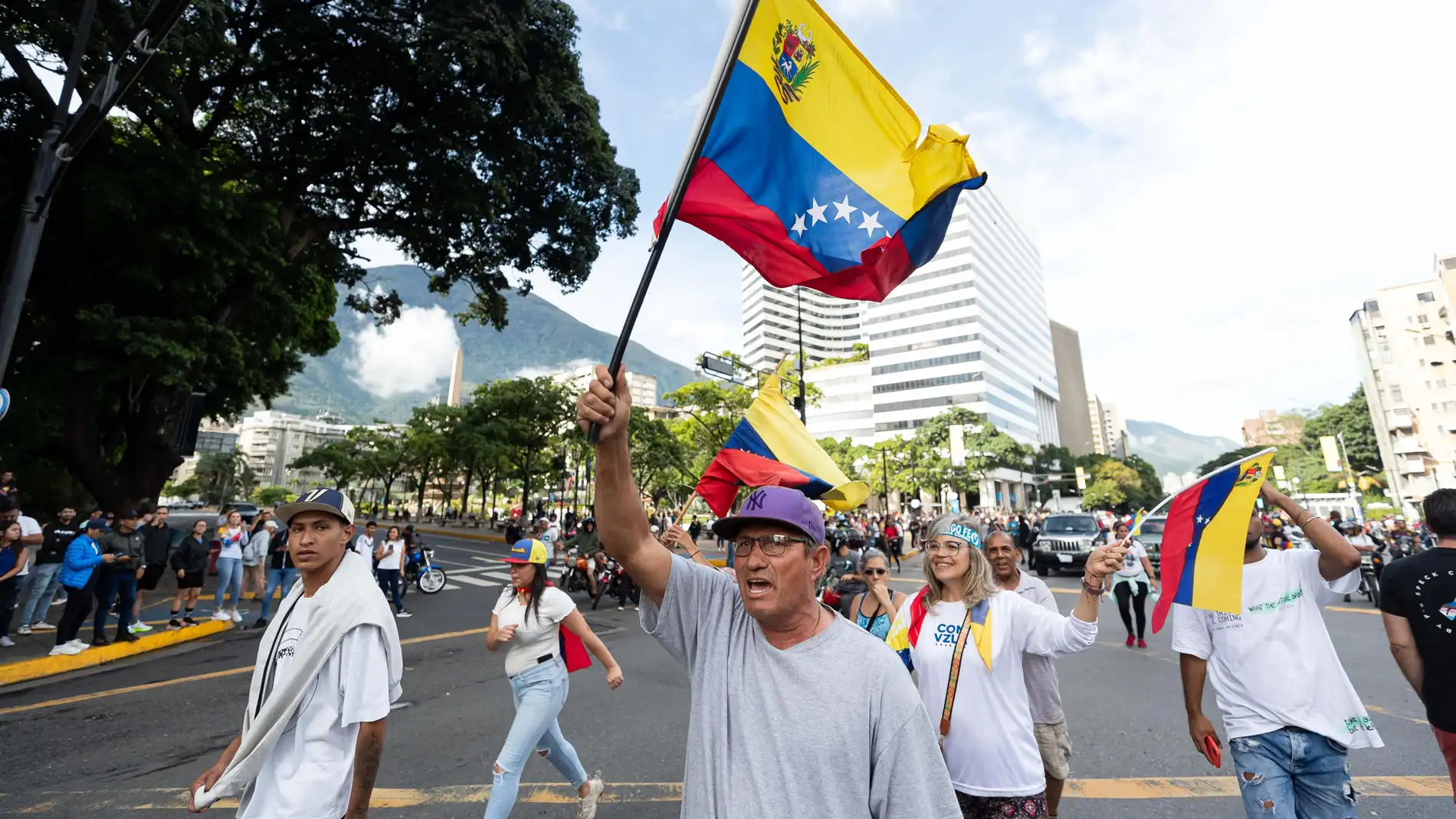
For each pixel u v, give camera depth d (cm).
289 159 1579
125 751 509
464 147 1476
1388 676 697
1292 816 260
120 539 872
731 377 1941
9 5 934
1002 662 265
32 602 930
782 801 142
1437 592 271
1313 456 7975
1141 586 864
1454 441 6391
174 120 1321
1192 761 468
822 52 264
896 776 144
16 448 1521
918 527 3259
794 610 159
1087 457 9844
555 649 367
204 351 1289
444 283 2041
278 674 218
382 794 414
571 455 4647
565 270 1855
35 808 408
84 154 1176
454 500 9731
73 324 1324
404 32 1340
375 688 221
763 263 258
